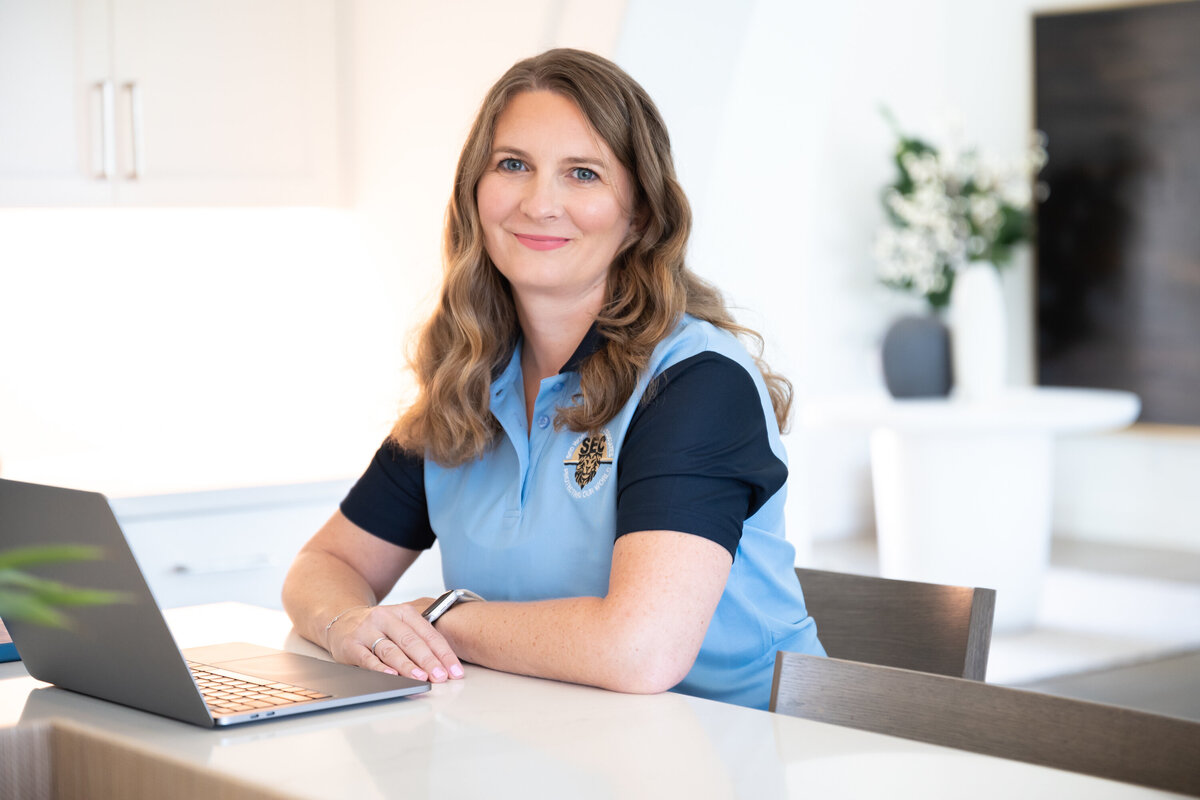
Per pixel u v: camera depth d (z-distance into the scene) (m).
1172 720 1.05
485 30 2.71
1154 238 6.57
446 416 1.66
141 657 1.19
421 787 0.98
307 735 1.13
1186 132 6.44
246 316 3.15
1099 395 5.40
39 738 1.19
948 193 6.52
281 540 2.61
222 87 2.85
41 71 2.61
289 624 1.71
